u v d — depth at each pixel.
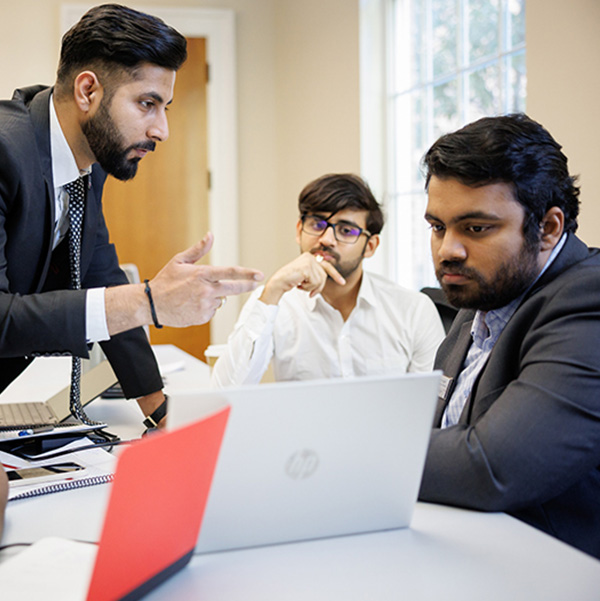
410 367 1.91
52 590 0.72
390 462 0.85
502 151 1.01
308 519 0.85
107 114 1.39
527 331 1.06
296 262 1.65
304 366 1.89
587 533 1.00
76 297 1.18
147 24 1.37
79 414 1.47
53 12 4.30
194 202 4.54
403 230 3.46
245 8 4.58
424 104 3.25
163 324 1.19
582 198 2.11
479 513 0.95
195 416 0.74
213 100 4.51
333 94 3.81
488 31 2.77
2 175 1.33
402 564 0.80
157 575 0.74
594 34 2.03
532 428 0.92
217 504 0.80
